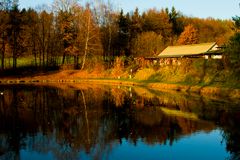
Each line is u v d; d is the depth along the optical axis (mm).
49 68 96875
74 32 93875
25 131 27109
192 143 23672
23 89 61812
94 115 34062
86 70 90312
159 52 99500
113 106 40125
